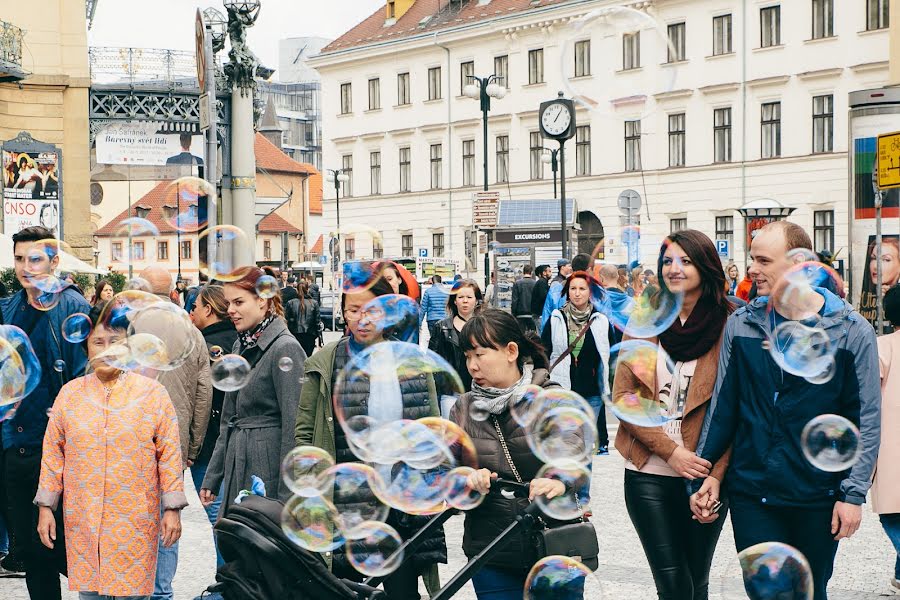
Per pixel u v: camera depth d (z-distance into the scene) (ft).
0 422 18.30
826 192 134.41
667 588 14.49
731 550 22.61
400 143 178.29
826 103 135.23
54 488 15.46
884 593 19.48
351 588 12.25
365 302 16.05
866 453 12.71
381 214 181.16
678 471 13.96
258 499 11.91
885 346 18.80
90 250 84.79
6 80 80.84
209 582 20.92
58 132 83.82
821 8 134.82
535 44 160.15
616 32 26.71
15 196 81.46
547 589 11.93
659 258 14.75
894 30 73.41
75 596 20.38
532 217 85.97
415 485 13.89
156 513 15.43
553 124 65.36
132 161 84.07
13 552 17.43
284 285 82.17
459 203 170.71
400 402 15.89
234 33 83.71
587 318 30.66
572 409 12.52
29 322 18.45
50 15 83.56
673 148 147.74
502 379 12.80
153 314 18.20
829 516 12.89
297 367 16.96
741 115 141.08
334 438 16.20
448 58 171.01
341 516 14.08
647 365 14.61
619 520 25.67
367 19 189.88
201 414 19.74
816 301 13.00
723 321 14.52
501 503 12.48
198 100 84.84
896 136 37.52
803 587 12.57
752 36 139.85
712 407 13.76
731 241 142.72
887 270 40.14
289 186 272.31
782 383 13.02
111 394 15.34
